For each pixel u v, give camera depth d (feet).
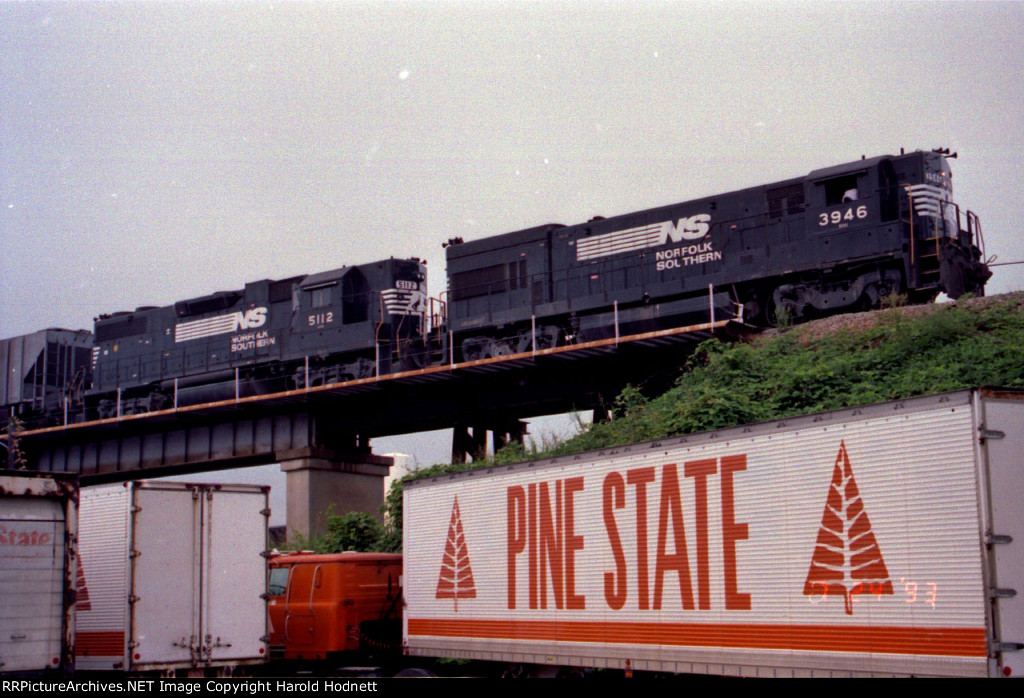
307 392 114.73
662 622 36.96
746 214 90.48
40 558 39.32
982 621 27.30
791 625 32.42
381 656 53.36
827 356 72.18
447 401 112.88
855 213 84.53
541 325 101.76
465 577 46.19
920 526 29.17
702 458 36.24
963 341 68.49
